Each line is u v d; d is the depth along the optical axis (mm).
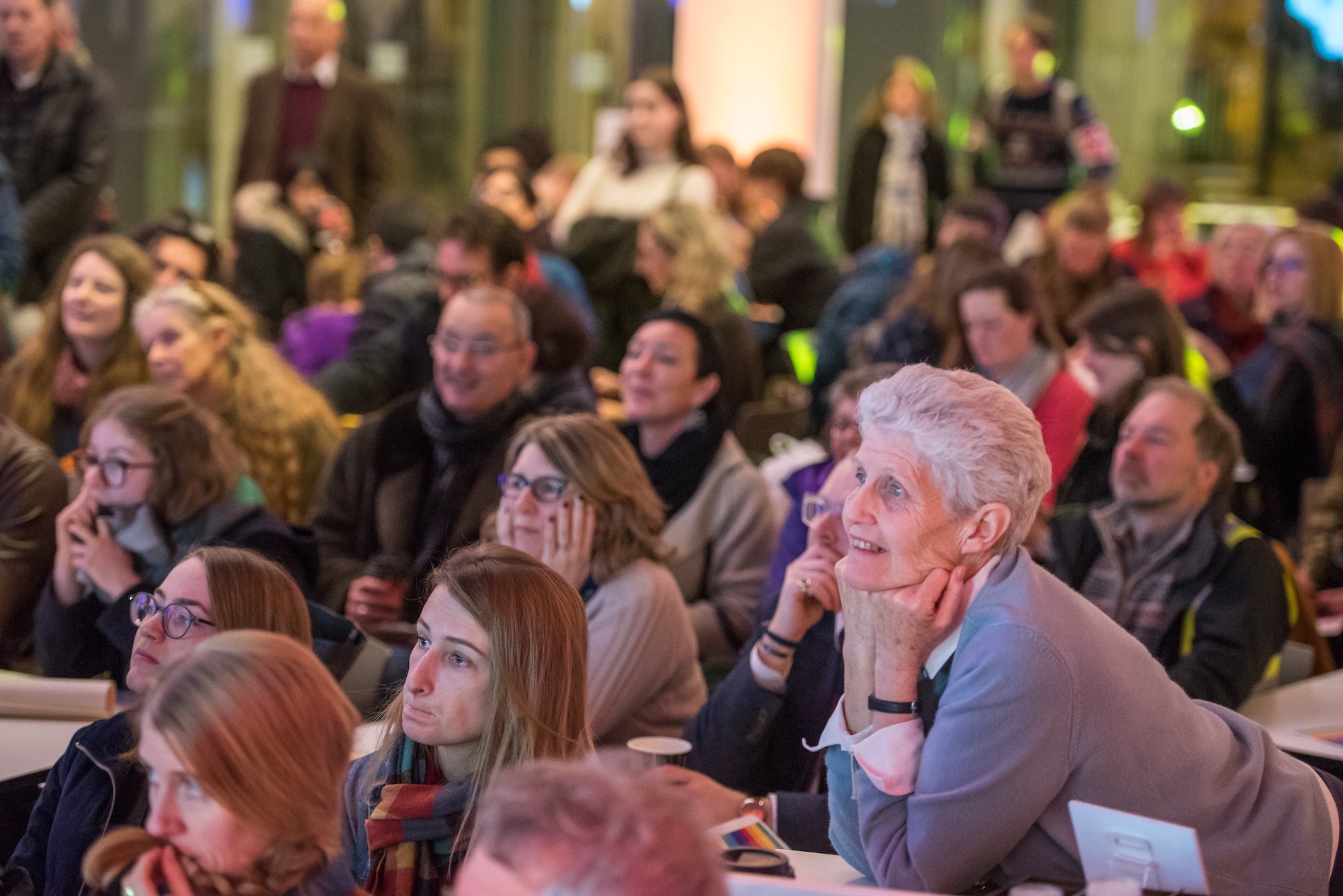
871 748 2986
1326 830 3066
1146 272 12219
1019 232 14125
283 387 6688
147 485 4816
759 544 5961
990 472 2896
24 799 3787
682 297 9242
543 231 10953
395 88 19422
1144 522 4938
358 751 3877
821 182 19141
